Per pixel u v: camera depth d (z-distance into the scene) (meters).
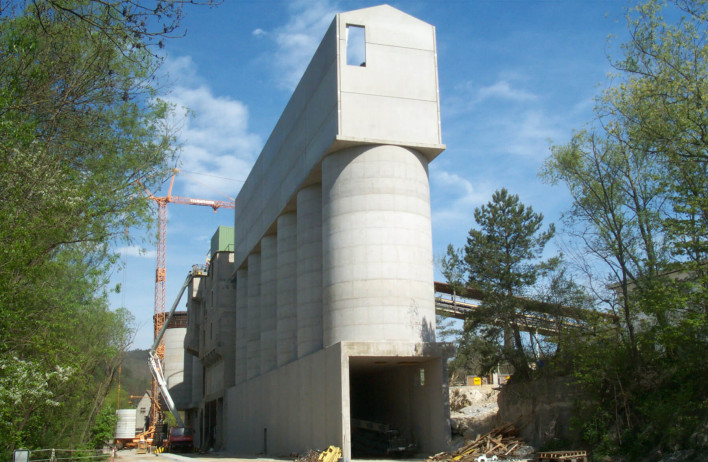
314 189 41.03
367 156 34.94
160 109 19.56
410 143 35.41
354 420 37.72
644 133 24.39
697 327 21.45
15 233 15.31
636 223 26.45
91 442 41.53
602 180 27.33
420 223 35.00
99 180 18.19
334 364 32.44
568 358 29.61
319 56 38.72
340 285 34.12
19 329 17.27
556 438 28.56
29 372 18.30
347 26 36.41
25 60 15.40
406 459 32.44
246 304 60.94
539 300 35.03
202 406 77.31
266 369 49.88
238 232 63.19
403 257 33.91
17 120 15.59
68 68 16.11
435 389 32.84
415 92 36.28
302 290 39.81
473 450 29.52
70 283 20.88
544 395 30.50
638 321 26.50
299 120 42.41
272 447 44.72
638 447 22.55
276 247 52.22
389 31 36.75
